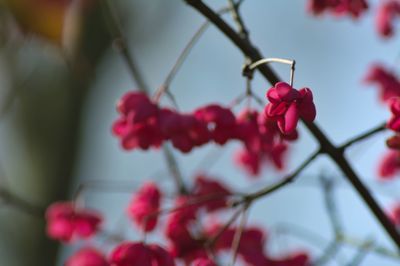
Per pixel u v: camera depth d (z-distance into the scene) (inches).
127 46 266.1
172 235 223.8
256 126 208.8
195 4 194.7
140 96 213.8
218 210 255.4
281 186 205.2
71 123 576.4
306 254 247.1
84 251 242.2
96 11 459.2
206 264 193.9
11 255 533.6
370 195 210.8
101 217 266.7
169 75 216.7
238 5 207.6
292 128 171.6
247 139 209.3
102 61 602.9
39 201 559.2
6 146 573.9
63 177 570.6
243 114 211.2
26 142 572.4
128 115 211.9
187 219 227.3
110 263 195.9
